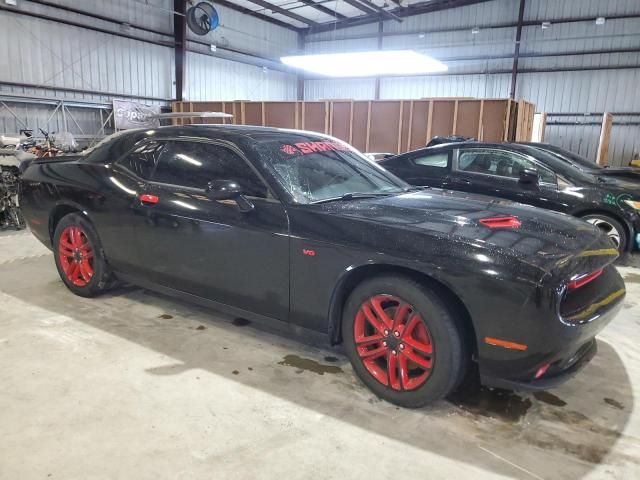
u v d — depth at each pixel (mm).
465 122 11383
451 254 2062
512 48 16516
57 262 3693
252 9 17359
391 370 2309
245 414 2221
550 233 2285
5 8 10789
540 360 1985
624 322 3447
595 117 15742
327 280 2367
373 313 2348
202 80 16234
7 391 2359
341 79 19656
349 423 2172
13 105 11297
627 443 2082
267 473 1839
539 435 2125
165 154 3088
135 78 14039
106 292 3752
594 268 2143
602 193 4855
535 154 5215
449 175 5426
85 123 12930
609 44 15195
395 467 1892
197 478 1803
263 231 2529
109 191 3221
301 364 2721
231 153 2797
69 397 2314
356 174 3025
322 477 1827
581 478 1858
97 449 1950
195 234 2801
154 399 2318
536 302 1924
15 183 6062
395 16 17562
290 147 2918
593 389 2527
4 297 3645
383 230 2252
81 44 12500
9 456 1898
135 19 13727
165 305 3541
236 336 3059
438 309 2100
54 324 3166
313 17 18812
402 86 18609
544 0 15844
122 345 2885
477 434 2119
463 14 17156
